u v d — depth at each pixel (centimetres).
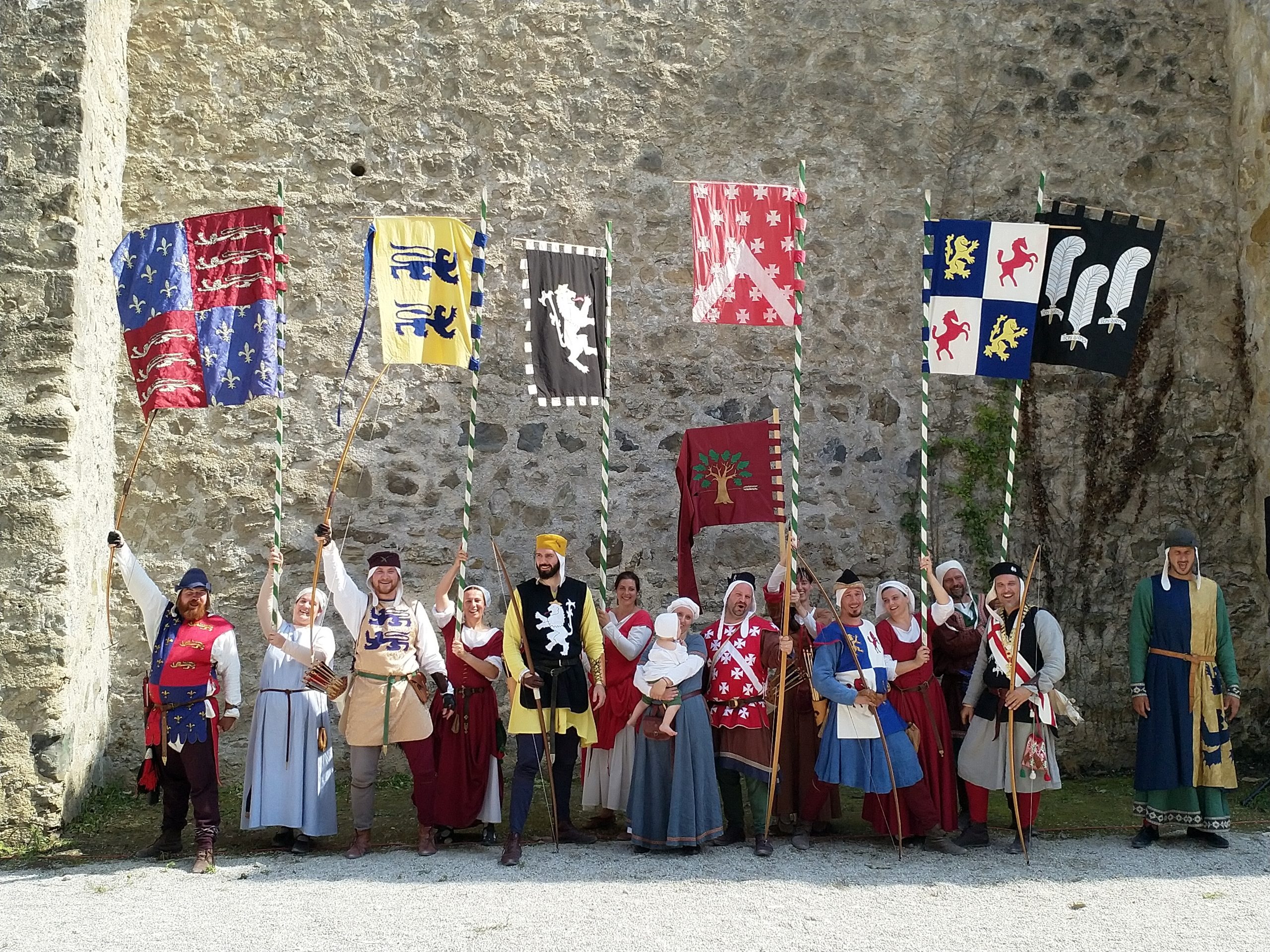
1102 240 639
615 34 766
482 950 410
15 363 589
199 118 720
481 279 604
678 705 537
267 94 728
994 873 510
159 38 719
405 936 424
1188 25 802
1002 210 782
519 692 536
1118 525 763
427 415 724
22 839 561
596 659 556
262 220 589
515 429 734
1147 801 561
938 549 756
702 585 740
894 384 769
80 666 607
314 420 712
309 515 706
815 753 569
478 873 507
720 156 769
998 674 548
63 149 610
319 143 731
